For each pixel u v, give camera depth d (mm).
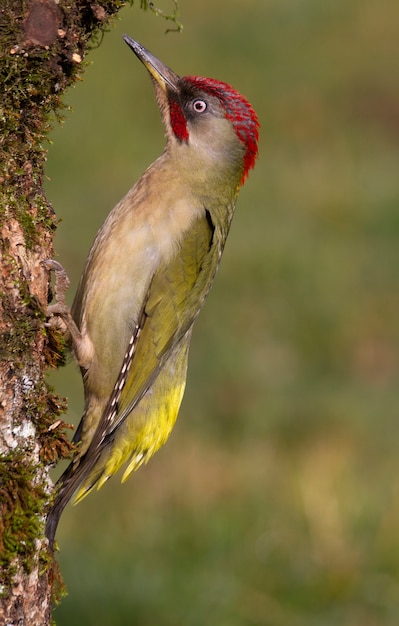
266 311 17250
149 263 8336
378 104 25328
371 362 16375
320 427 14367
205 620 10758
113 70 24812
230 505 12328
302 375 15953
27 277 6781
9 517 6559
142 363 8367
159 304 8367
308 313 17203
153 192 8633
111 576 11031
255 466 13164
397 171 22047
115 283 8258
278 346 16562
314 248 18922
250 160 9320
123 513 12180
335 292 17750
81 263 17938
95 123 22656
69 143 21812
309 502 12188
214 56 26781
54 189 20406
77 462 8195
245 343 16516
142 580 11000
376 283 18062
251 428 14258
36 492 6711
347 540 11664
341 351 16547
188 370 15852
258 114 24422
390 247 19219
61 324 7699
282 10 29766
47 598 6902
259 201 20641
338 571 11336
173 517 12086
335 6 30016
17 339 6641
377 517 11953
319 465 13211
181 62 26141
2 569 6539
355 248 19094
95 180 20750
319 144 23312
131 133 22469
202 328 16766
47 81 6711
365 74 26734
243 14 29016
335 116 24641
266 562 11438
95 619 10742
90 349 8188
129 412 8406
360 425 14398
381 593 11180
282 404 15008
